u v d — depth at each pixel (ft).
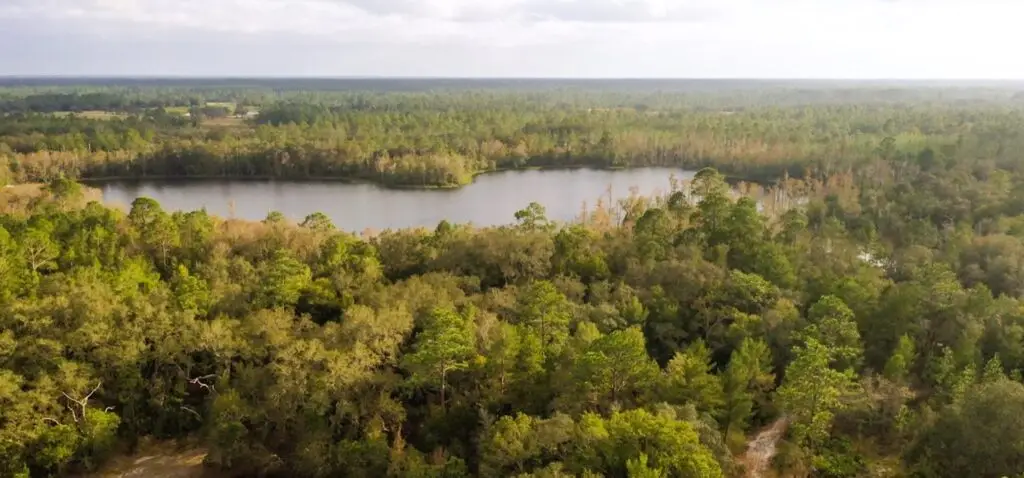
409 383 215.31
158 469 211.82
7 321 219.41
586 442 175.94
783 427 223.10
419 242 346.33
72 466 208.13
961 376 214.07
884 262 349.61
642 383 209.46
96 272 269.44
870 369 236.43
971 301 251.60
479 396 216.54
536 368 213.87
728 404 211.61
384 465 193.98
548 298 243.60
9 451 195.11
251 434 212.02
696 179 410.72
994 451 179.93
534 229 360.48
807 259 328.90
